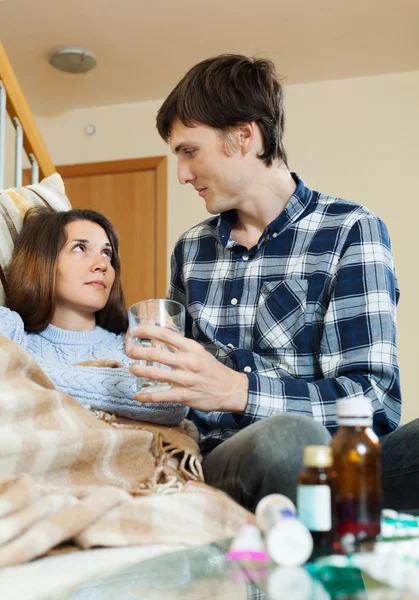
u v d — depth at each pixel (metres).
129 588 0.85
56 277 1.77
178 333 1.29
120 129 4.98
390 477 1.41
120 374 1.50
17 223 1.89
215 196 1.66
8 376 1.26
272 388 1.35
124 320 1.89
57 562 0.92
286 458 1.10
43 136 5.08
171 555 0.83
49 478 1.18
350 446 0.89
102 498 1.02
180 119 1.64
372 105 4.57
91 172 4.99
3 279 1.80
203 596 0.81
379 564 0.75
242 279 1.65
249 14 4.00
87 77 4.64
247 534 0.79
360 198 4.50
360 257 1.55
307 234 1.64
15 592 0.80
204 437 1.57
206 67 1.64
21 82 4.70
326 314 1.54
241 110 1.60
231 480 1.19
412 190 4.45
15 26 4.13
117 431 1.29
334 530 0.86
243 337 1.62
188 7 3.94
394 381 1.47
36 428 1.23
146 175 4.92
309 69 4.54
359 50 4.33
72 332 1.77
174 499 1.06
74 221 1.83
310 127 4.63
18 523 0.93
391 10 3.95
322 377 1.55
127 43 4.29
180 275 1.79
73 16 4.03
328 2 3.89
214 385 1.28
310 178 4.58
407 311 4.32
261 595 0.80
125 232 4.90
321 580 0.74
